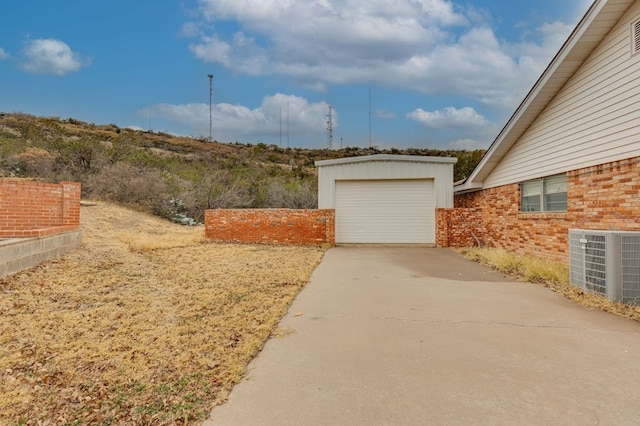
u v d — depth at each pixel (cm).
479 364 343
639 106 630
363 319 482
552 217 889
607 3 650
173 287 627
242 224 1404
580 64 786
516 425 248
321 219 1389
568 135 830
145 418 258
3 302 485
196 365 338
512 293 627
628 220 654
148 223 1551
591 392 290
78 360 346
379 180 1412
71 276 633
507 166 1134
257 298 571
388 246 1387
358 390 295
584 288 607
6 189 834
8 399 278
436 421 252
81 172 1880
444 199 1380
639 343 395
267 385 304
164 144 3806
